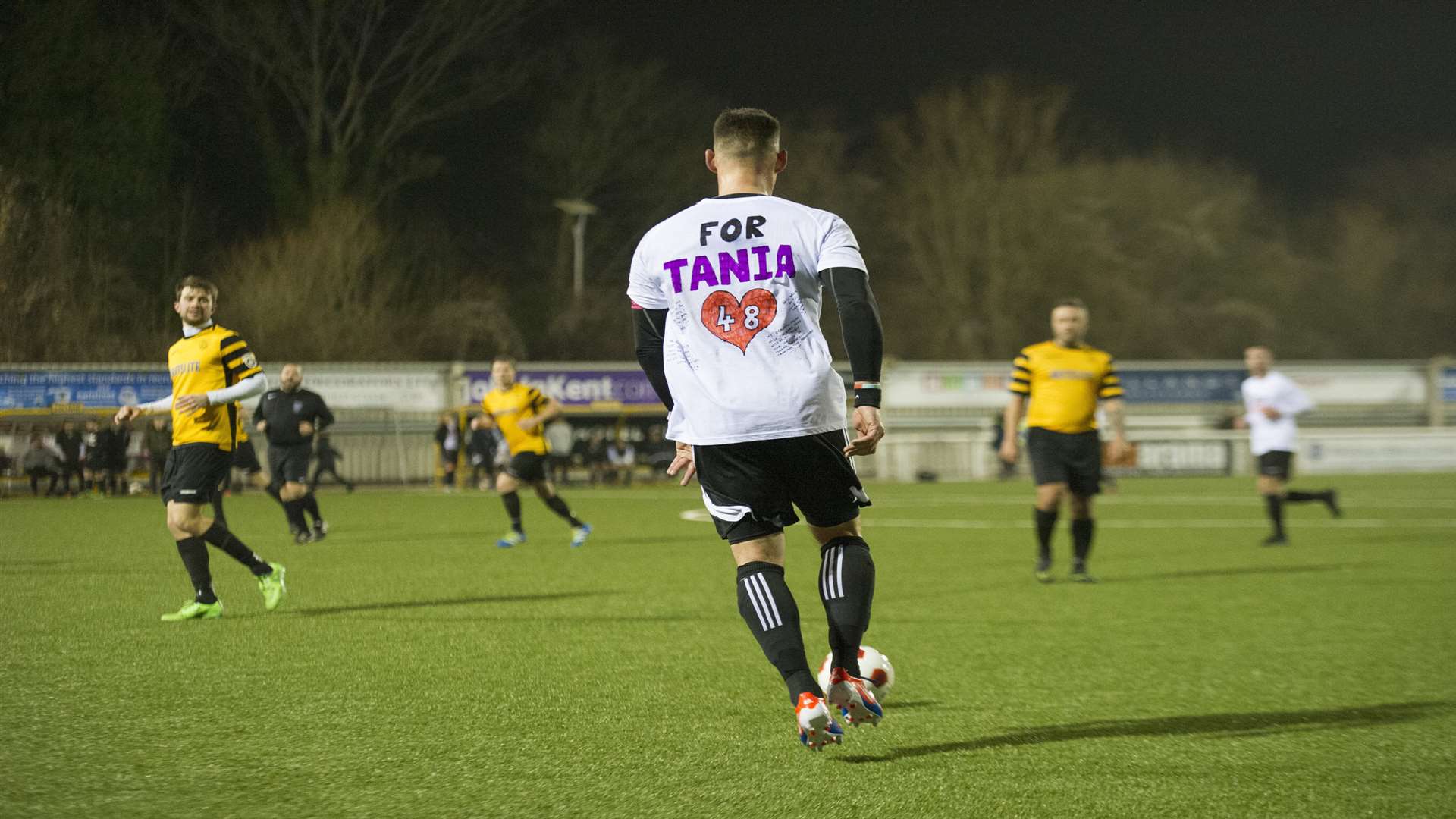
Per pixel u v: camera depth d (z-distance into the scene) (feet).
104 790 20.61
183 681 29.89
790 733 24.98
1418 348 275.18
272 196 199.82
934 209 254.47
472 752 23.27
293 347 182.80
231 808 19.66
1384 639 39.01
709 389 21.22
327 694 28.53
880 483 174.29
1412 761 23.36
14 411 140.26
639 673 31.40
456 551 69.05
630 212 247.09
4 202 150.92
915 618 43.32
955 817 19.45
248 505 118.73
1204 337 261.85
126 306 167.63
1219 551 72.33
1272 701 29.01
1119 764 22.82
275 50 193.36
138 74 172.96
